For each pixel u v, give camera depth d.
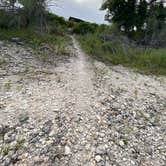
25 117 4.77
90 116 5.30
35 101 5.72
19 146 3.78
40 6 18.53
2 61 9.23
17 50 12.05
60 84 7.54
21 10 17.98
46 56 12.11
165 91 9.68
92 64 13.02
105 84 8.85
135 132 5.05
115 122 5.33
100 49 18.28
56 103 5.75
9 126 4.35
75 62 12.55
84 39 25.31
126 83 9.90
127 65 14.95
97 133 4.58
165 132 5.40
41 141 3.99
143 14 30.30
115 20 30.91
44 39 17.14
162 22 29.67
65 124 4.68
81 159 3.68
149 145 4.61
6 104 5.33
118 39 21.73
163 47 25.12
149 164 3.93
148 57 17.30
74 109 5.53
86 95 6.84
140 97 7.99
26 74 8.09
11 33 15.81
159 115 6.48
